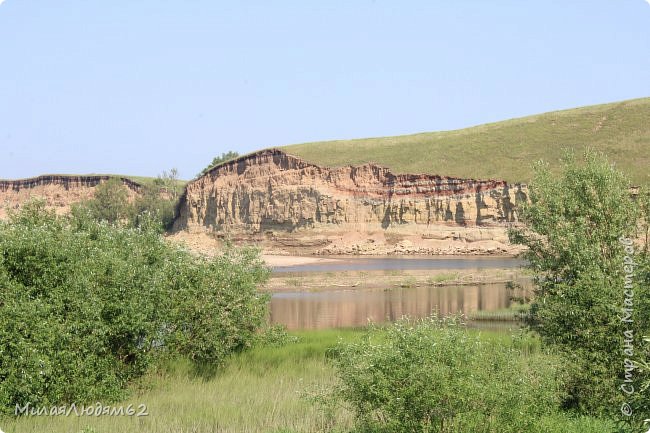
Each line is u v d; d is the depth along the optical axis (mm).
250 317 30719
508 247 126688
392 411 15992
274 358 28875
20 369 20953
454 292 65562
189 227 177750
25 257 23031
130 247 29062
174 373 26625
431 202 143250
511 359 17516
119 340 24688
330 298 63094
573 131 152500
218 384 24703
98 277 24203
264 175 168250
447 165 154125
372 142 185125
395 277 83188
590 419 19594
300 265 116688
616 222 25172
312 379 24922
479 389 15938
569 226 25406
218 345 27906
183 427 19016
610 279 22359
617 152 133875
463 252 129875
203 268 29703
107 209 184500
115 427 19328
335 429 18203
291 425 18828
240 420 19516
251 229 163250
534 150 149500
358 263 117000
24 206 35125
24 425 19688
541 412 17906
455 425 16078
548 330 23297
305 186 158000
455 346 16625
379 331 19922
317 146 184750
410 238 141750
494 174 143125
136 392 24156
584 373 20875
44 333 21484
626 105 154750
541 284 26500
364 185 154000
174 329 27484
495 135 163500
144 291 25156
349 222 151125
